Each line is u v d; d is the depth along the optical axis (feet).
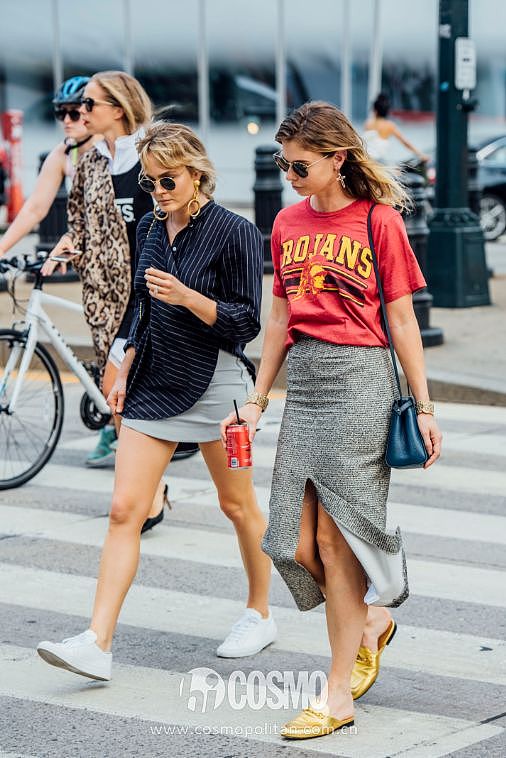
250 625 26.27
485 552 32.83
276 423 47.29
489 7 115.44
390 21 114.42
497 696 24.00
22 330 38.65
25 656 26.35
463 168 66.18
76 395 52.75
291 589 22.68
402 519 35.81
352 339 21.61
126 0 126.21
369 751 21.59
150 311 24.99
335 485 21.53
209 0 122.01
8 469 39.75
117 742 22.20
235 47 121.60
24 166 133.90
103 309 33.55
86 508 37.50
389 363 21.98
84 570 31.96
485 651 26.35
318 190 21.52
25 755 21.75
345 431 21.53
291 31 118.52
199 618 28.43
